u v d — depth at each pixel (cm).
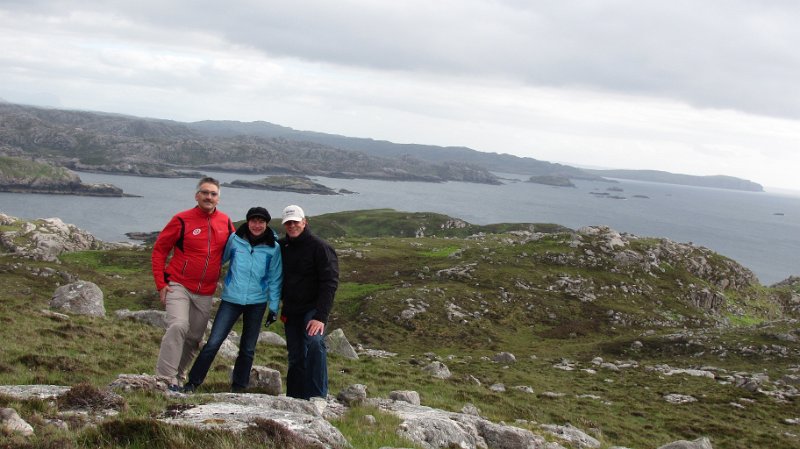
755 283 10094
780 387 4359
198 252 1288
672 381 4547
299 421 973
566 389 4122
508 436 1469
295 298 1343
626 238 10569
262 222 1335
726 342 5928
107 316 3844
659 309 8362
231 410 1008
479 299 7969
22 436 751
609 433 2859
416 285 8588
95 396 1013
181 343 1272
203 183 1285
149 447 751
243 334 1375
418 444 1148
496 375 4475
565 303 8162
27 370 1667
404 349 6234
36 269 7262
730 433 3142
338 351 3922
